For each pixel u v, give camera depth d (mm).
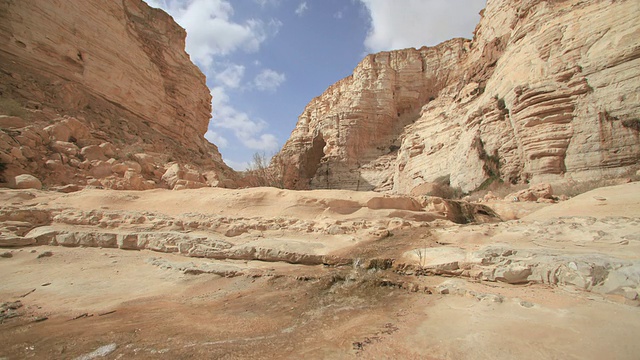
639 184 10492
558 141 18984
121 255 7586
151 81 27438
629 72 17156
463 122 29250
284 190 11438
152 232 8469
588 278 4672
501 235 8102
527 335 3492
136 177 13188
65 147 13508
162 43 32062
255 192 11164
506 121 23000
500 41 31812
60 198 9883
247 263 7254
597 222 7711
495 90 25750
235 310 4863
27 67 17438
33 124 13828
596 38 19062
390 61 59781
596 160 17406
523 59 23000
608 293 4383
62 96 17797
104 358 3404
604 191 10758
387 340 3660
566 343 3264
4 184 10281
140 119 25781
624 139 16734
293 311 4793
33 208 8773
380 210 11055
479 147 24734
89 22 21328
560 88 19531
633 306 4008
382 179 47719
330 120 56375
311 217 10219
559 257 5301
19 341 3801
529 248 6242
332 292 5574
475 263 6027
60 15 19281
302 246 7781
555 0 23391
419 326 3988
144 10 32094
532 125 20391
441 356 3213
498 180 22406
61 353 3518
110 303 5117
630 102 16812
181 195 11375
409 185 36875
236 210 10445
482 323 3893
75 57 20078
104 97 22203
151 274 6547
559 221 8414
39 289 5586
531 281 5191
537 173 19641
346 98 59281
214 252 7680
